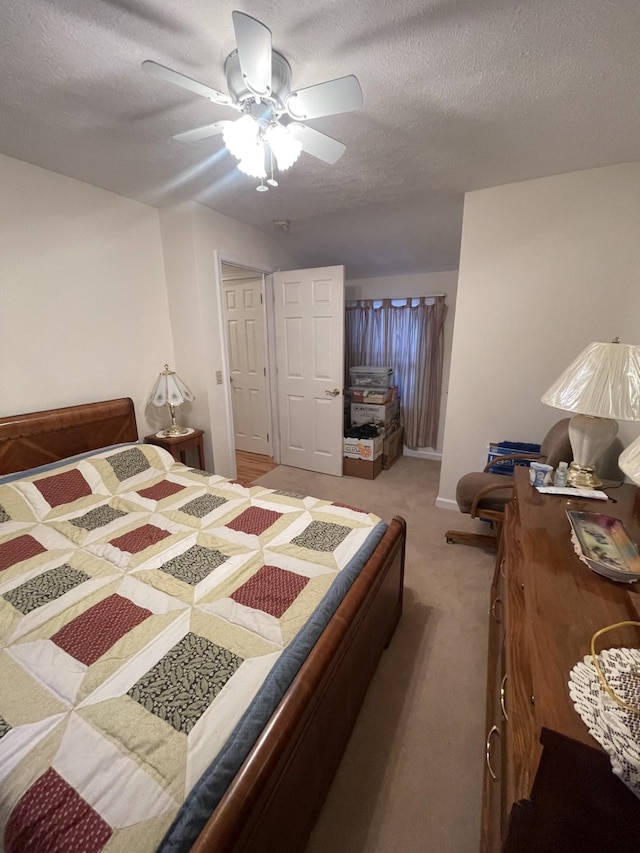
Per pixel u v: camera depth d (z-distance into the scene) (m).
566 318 2.37
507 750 0.76
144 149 1.87
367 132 1.71
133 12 1.05
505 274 2.46
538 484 1.60
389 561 1.57
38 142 1.80
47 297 2.19
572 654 0.74
